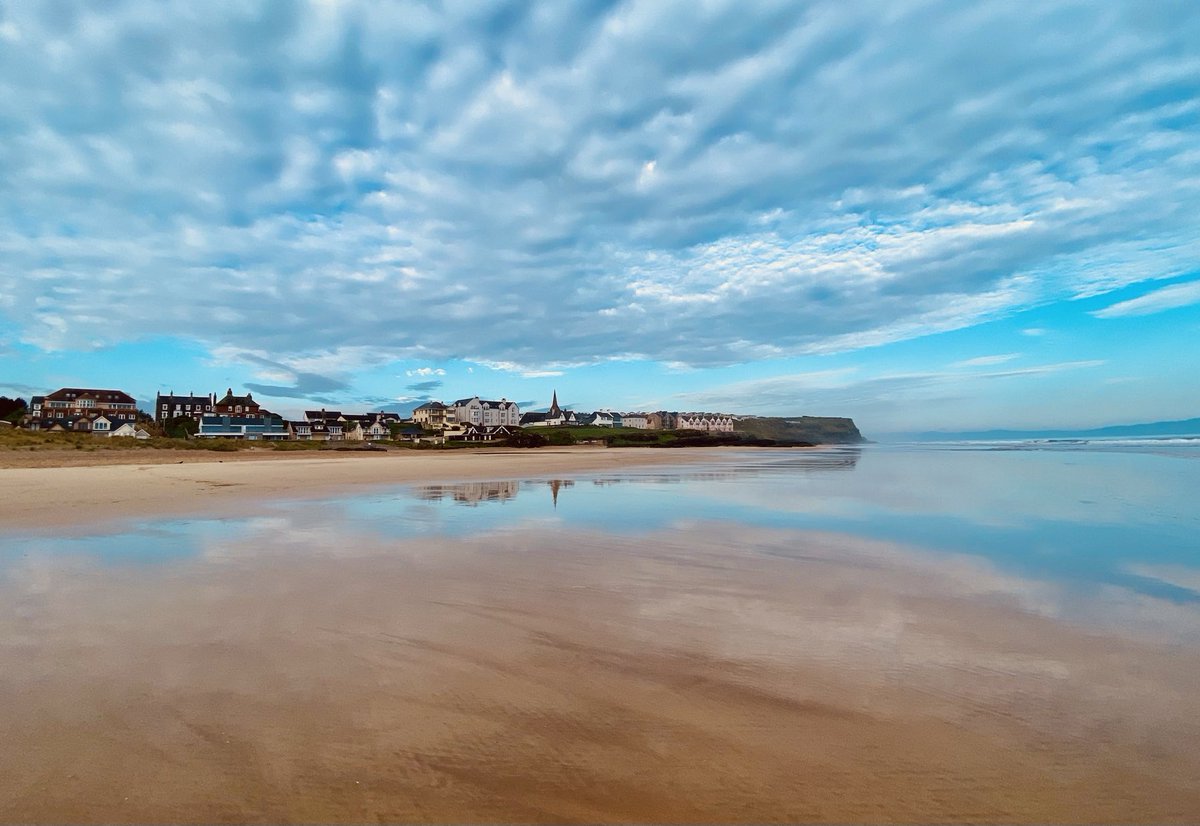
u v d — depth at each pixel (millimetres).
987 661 5656
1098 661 5676
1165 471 28609
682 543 11203
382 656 5672
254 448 65312
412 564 9438
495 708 4652
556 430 129750
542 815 3428
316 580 8430
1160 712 4676
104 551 10336
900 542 11336
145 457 43719
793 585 8266
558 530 12680
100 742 4074
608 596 7707
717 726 4406
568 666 5473
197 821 3309
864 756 4031
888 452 71875
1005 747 4156
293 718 4453
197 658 5574
